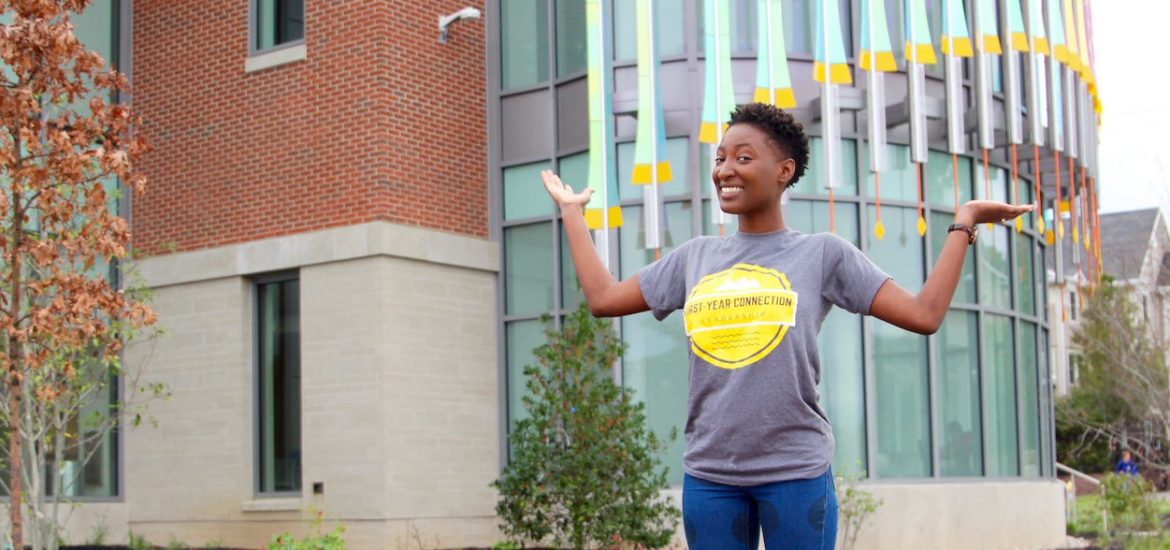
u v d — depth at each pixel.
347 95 16.42
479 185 17.50
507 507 14.23
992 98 17.73
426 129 16.77
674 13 16.88
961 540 17.11
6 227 11.48
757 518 3.83
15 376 10.52
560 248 17.09
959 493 17.17
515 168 17.59
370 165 16.16
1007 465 18.31
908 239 17.25
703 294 3.80
